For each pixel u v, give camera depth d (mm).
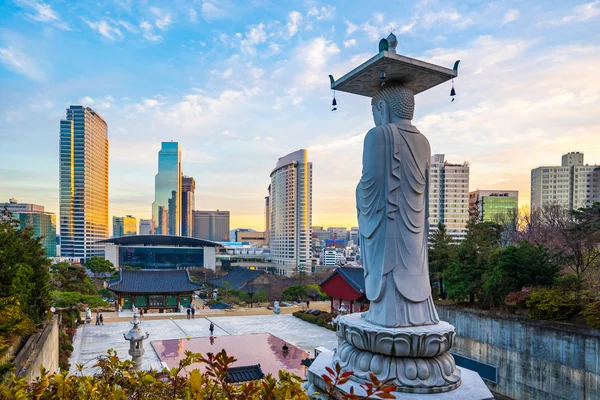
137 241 144125
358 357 16016
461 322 31344
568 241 39094
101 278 104312
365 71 16844
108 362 9078
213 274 129500
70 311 49625
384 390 5918
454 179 101500
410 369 15078
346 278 49281
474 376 16797
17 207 188000
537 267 29281
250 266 178250
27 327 23141
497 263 31266
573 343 23625
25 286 27125
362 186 17531
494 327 28594
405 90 17719
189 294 68688
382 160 16953
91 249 175875
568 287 27656
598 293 25547
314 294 77750
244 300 75250
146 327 50156
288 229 169625
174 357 36438
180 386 8211
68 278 63438
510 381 27141
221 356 6633
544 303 25734
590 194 86375
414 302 16453
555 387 24406
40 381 7195
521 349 26609
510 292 29641
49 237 187125
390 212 16766
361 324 16500
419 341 15078
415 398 14422
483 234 39531
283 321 54656
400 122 17562
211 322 53531
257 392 6516
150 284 67438
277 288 84312
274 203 182625
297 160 170875
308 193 169000
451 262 37156
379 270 16766
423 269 16984
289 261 167875
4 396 7059
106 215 193625
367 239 17312
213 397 7133
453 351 31797
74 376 7711
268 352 38625
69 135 170125
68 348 36438
